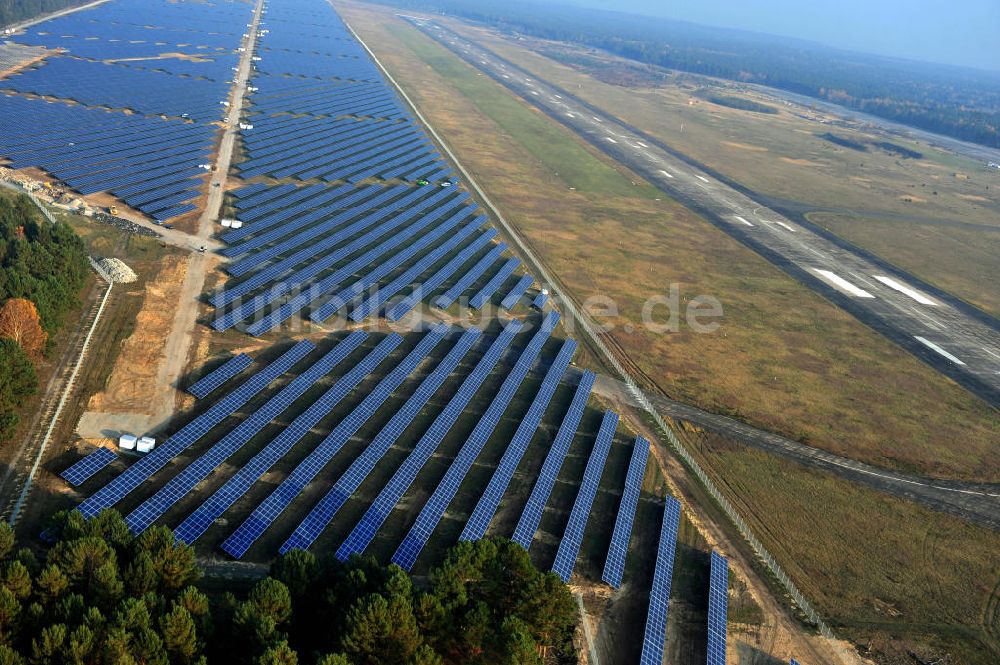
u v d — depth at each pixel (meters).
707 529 68.06
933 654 56.97
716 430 83.62
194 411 73.81
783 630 57.78
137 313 90.62
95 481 62.47
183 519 60.06
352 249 119.75
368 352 89.75
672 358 98.38
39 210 116.81
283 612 47.41
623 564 61.78
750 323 111.50
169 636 43.56
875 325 116.12
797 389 94.31
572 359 94.94
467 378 85.44
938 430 88.81
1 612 42.91
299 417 73.50
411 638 46.53
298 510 63.25
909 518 72.69
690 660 54.34
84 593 47.41
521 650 46.22
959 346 112.44
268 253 112.81
